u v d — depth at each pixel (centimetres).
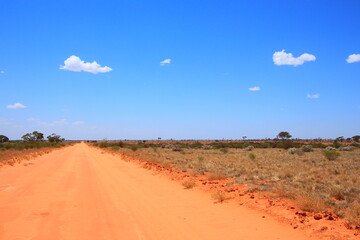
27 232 756
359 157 3478
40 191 1323
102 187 1462
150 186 1500
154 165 2573
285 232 744
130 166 2617
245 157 3591
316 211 866
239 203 1058
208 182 1537
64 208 1019
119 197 1217
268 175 1795
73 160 3238
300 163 2708
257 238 714
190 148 7138
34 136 10881
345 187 1338
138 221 869
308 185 1359
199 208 1025
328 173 1869
